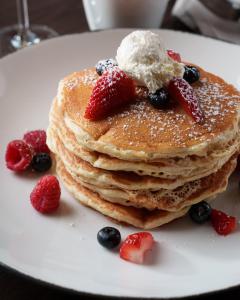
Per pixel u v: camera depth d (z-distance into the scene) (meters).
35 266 0.29
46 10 0.55
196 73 0.35
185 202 0.33
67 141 0.33
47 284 0.28
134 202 0.33
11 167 0.36
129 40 0.34
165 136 0.31
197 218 0.33
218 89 0.35
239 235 0.32
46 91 0.43
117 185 0.32
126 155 0.31
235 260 0.31
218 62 0.45
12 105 0.41
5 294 0.29
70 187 0.34
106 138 0.31
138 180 0.32
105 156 0.32
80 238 0.32
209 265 0.30
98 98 0.32
